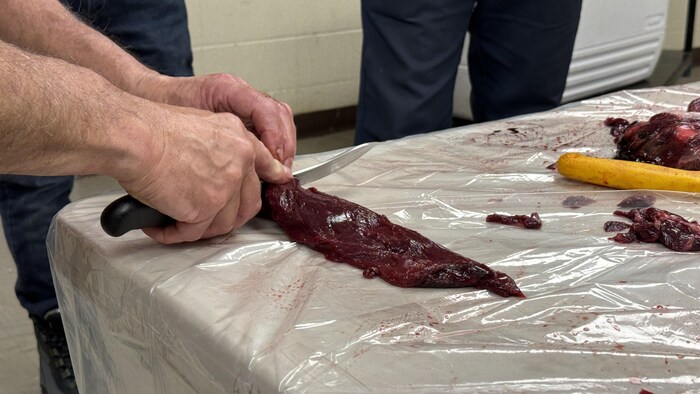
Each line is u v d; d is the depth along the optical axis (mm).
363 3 1839
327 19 3264
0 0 1031
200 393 708
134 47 1595
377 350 637
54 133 667
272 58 3188
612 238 847
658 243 831
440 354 629
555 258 807
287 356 630
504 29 1890
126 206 775
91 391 996
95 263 856
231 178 798
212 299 729
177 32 1651
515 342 646
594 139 1192
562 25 1865
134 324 801
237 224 873
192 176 766
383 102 1891
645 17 2953
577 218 912
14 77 651
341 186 1033
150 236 849
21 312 1991
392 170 1090
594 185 1014
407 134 1904
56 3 1076
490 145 1187
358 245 814
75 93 699
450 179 1051
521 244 844
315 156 1148
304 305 713
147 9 1580
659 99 1360
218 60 3061
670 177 957
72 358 1043
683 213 911
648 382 596
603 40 2820
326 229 840
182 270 789
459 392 584
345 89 3451
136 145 717
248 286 756
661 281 746
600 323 675
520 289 744
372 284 757
